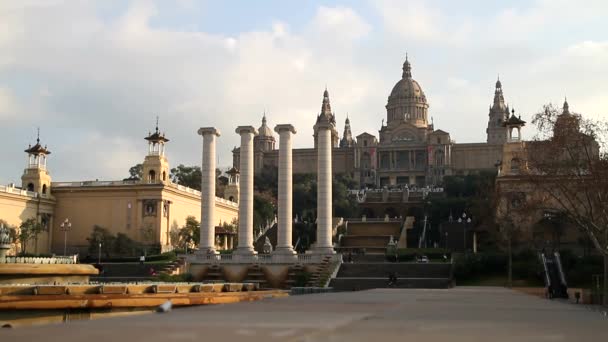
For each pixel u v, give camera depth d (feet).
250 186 308.40
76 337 45.88
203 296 148.46
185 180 622.54
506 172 348.59
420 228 512.63
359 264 285.84
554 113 219.20
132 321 58.49
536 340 49.88
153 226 404.57
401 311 80.43
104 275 298.56
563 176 217.36
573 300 171.42
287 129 308.60
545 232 298.97
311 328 54.95
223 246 446.60
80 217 420.77
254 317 64.90
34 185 417.28
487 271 280.51
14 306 128.88
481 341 48.24
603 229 199.31
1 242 203.92
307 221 534.78
